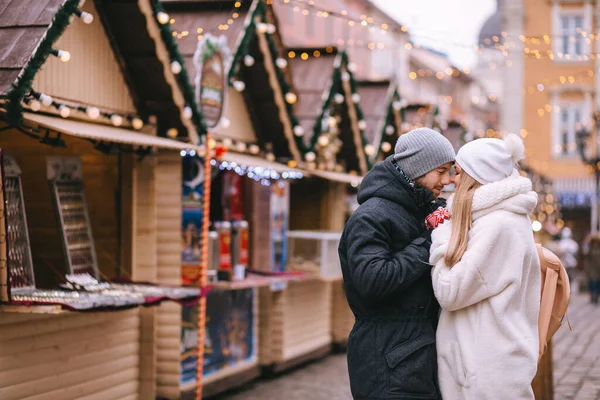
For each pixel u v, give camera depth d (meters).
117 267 8.85
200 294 8.27
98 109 7.70
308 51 12.59
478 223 4.21
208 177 8.80
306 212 13.52
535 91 40.72
